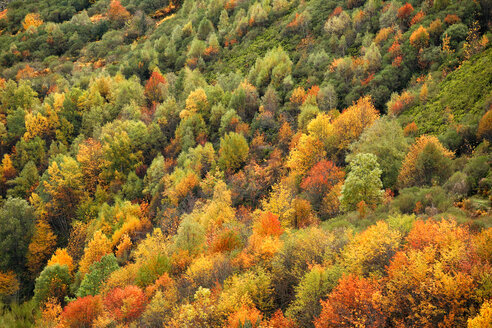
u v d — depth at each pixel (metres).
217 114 87.19
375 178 35.06
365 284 15.96
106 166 85.12
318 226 33.47
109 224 68.25
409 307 15.07
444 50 62.53
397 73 67.50
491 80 46.19
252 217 45.44
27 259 68.88
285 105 79.62
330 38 94.06
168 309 25.91
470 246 15.84
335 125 56.72
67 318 30.62
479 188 29.92
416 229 18.75
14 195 85.12
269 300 21.80
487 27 62.53
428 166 35.03
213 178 65.62
